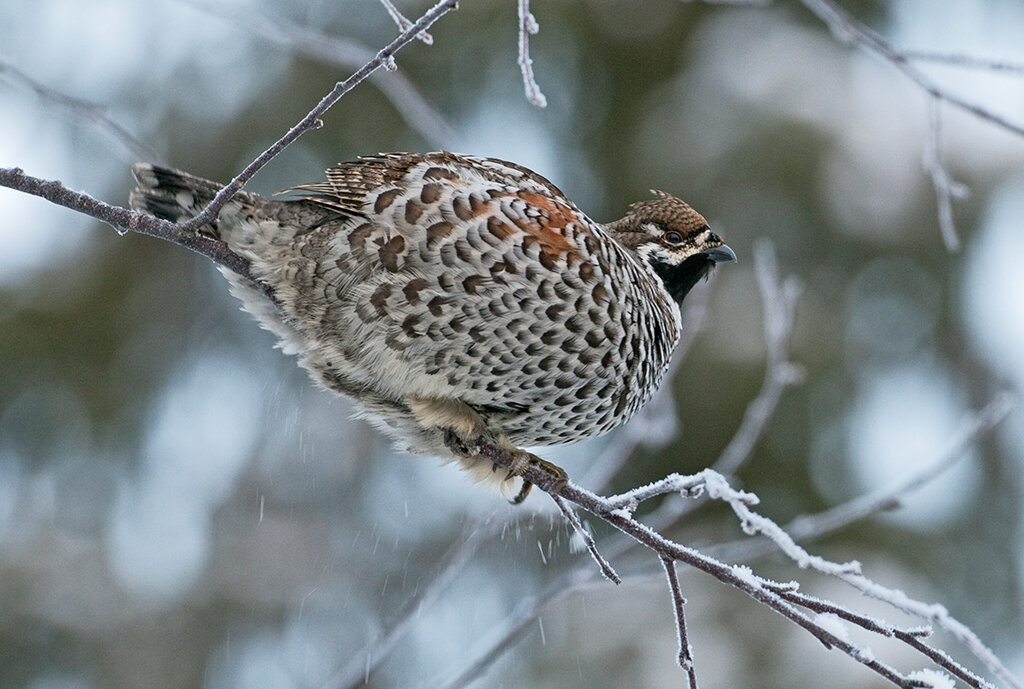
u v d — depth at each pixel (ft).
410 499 43.73
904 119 44.34
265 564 43.29
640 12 44.62
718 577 19.03
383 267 20.48
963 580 41.86
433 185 20.52
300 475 44.57
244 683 42.06
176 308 44.57
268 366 45.14
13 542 42.39
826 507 41.98
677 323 25.63
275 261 20.89
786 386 42.14
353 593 42.65
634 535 19.70
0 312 42.75
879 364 43.65
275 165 43.29
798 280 43.62
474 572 39.24
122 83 42.19
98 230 43.65
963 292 43.98
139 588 42.75
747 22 45.37
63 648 41.55
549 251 20.81
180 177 21.39
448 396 21.68
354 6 42.57
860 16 45.32
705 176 43.65
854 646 18.10
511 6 42.78
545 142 44.27
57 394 43.27
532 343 21.16
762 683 36.52
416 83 43.27
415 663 38.37
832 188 43.65
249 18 25.82
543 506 26.86
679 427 41.98
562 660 37.52
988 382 43.62
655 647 37.35
